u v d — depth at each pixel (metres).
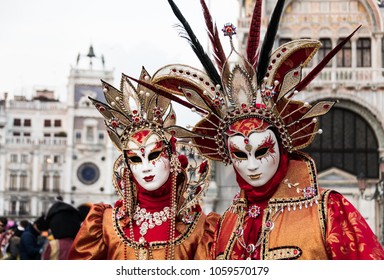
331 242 4.32
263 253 4.48
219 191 24.83
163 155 5.08
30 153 28.77
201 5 4.89
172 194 5.13
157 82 4.86
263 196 4.61
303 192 4.54
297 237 4.43
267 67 4.62
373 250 4.27
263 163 4.51
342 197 4.50
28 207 28.56
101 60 28.73
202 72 4.78
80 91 28.75
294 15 26.77
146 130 5.10
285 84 4.55
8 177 28.66
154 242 5.11
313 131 4.65
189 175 5.32
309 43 4.60
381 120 25.77
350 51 26.38
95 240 5.27
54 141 28.80
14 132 28.81
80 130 28.83
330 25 26.66
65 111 28.81
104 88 5.25
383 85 25.88
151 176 5.04
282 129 4.59
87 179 28.69
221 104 4.66
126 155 5.11
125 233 5.19
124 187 5.22
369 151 25.89
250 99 4.58
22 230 10.82
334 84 25.89
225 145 4.75
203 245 5.14
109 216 5.32
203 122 4.80
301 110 4.64
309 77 4.65
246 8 24.34
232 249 4.64
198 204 5.37
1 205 28.44
